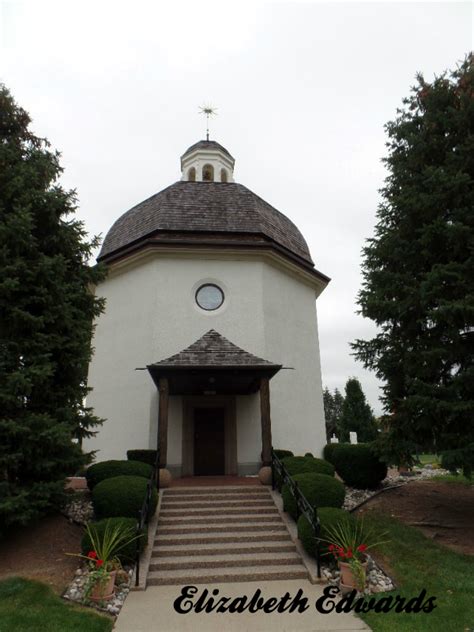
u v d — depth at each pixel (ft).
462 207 33.06
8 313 28.94
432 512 34.73
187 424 47.42
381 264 37.73
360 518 32.99
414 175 36.60
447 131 35.70
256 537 29.78
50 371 28.04
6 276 28.50
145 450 43.16
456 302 29.84
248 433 47.11
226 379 43.73
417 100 37.60
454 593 22.52
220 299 50.83
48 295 29.84
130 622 19.99
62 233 32.17
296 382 52.08
